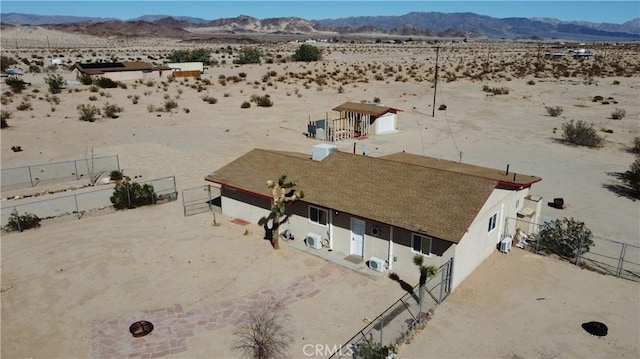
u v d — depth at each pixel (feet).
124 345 54.65
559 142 154.92
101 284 67.92
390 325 57.72
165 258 75.66
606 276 69.26
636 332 56.49
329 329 57.36
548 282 67.67
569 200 101.35
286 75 341.82
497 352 53.16
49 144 149.89
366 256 73.51
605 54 545.03
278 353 52.95
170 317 59.98
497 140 159.12
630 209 96.07
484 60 478.59
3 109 199.52
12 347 54.49
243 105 220.23
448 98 248.73
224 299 63.87
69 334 56.75
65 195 105.19
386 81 312.29
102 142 153.79
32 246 79.97
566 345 54.29
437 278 64.90
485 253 73.82
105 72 302.86
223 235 84.17
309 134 165.17
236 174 90.89
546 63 429.79
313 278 69.10
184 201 101.81
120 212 95.55
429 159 100.32
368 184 76.43
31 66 352.49
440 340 55.26
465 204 66.85
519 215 82.58
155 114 203.62
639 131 167.12
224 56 515.91
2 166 125.80
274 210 74.08
